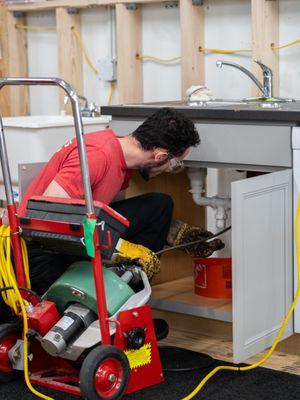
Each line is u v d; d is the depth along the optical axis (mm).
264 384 2686
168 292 3416
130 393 2615
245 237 2648
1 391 2654
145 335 2609
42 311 2576
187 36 3922
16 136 3756
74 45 4531
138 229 3080
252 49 3684
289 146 2816
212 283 3283
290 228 2883
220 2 3949
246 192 2631
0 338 2666
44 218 2510
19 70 4859
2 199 3836
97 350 2424
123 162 2771
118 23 4176
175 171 3129
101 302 2441
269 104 3189
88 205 2377
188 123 2795
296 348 3002
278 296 2859
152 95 4320
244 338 2682
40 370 2736
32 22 4820
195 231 3252
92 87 4586
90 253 2381
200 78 4031
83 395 2416
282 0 3713
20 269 2646
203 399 2562
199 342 3178
